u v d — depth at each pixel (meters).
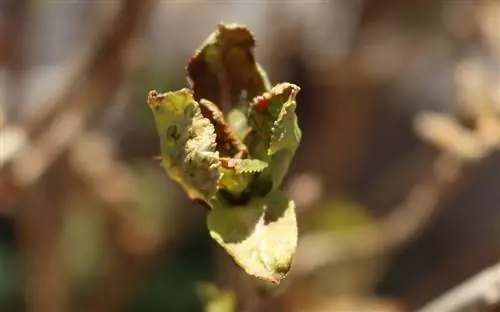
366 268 0.43
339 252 0.36
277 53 0.46
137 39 0.29
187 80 0.21
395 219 0.35
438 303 0.22
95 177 0.39
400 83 0.60
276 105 0.20
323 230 0.39
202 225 0.61
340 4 0.44
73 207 0.41
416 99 0.65
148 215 0.48
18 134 0.29
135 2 0.28
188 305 0.64
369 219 0.42
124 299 0.44
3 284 0.64
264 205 0.20
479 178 0.65
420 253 0.71
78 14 0.47
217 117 0.20
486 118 0.30
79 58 0.30
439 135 0.30
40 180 0.31
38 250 0.38
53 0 0.47
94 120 0.32
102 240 0.47
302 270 0.35
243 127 0.21
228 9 0.51
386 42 0.43
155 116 0.20
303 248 0.36
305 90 0.47
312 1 0.44
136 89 0.49
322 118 0.47
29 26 0.40
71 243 0.52
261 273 0.19
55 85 0.33
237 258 0.19
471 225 0.72
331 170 0.44
